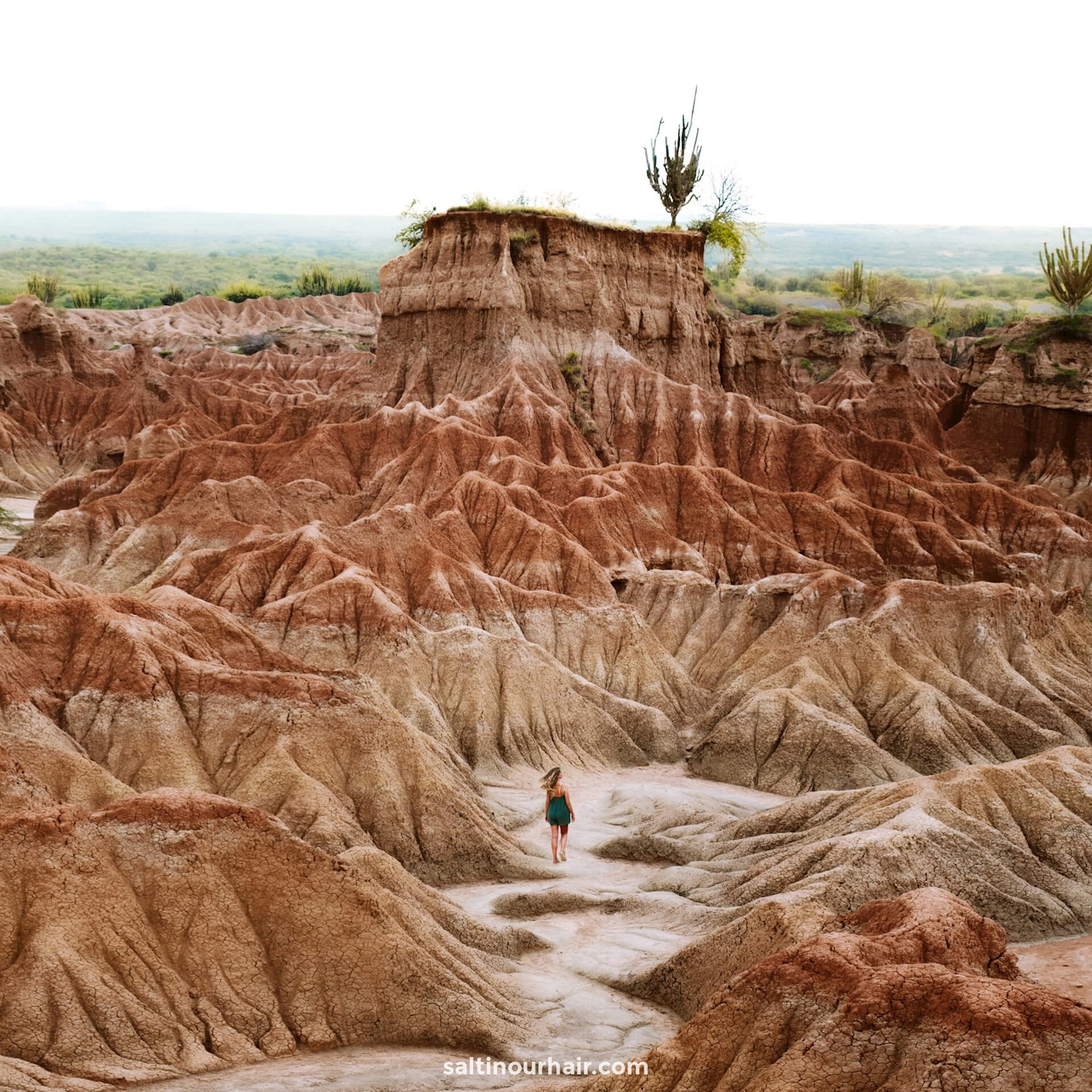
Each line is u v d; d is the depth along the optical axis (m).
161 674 45.72
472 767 57.44
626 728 64.50
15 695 42.69
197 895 31.23
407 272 105.88
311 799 43.12
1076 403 121.88
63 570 84.38
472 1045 30.08
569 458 94.75
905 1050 22.84
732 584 83.00
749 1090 23.33
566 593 76.00
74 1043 27.16
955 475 111.12
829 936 26.48
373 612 62.25
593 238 106.69
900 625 68.38
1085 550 96.50
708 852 47.50
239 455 94.75
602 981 36.12
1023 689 65.81
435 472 88.06
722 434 101.44
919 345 170.50
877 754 58.59
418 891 36.56
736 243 125.62
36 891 29.64
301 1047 29.59
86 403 148.50
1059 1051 22.14
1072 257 134.62
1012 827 45.97
